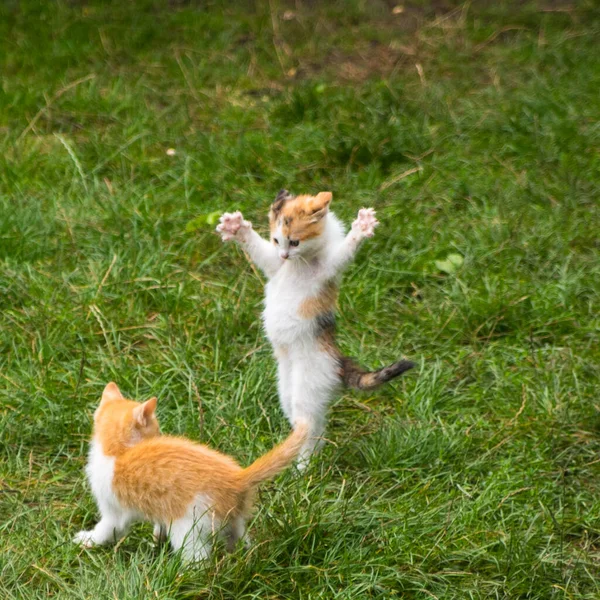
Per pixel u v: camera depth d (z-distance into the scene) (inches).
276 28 1161.4
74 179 833.5
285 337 542.6
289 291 541.3
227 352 633.6
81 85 1005.2
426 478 532.7
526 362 650.2
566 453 562.9
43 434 559.5
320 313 539.2
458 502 509.0
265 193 836.0
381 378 531.5
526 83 1040.8
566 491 533.3
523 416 589.9
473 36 1155.9
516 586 456.4
